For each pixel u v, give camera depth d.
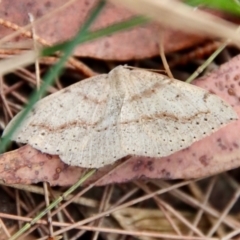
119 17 0.20
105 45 0.20
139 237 0.20
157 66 0.21
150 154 0.19
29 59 0.18
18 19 0.20
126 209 0.20
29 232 0.20
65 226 0.20
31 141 0.19
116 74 0.19
